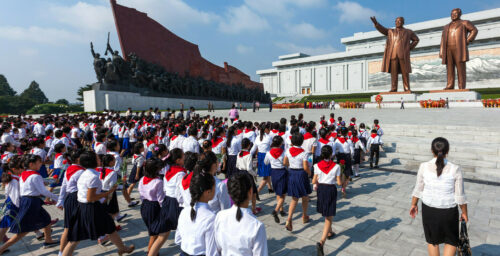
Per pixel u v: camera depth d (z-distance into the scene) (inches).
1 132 299.1
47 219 158.4
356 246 157.6
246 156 204.5
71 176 143.9
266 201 242.1
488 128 428.8
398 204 224.5
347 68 2893.7
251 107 2016.5
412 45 1234.0
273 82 3567.9
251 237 79.4
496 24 2373.3
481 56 2140.7
